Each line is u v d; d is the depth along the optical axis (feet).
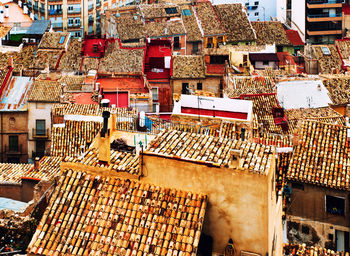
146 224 58.85
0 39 287.48
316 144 115.65
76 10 396.78
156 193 61.11
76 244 58.23
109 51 277.03
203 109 122.42
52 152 151.74
